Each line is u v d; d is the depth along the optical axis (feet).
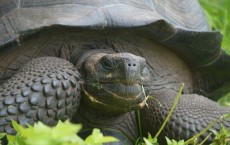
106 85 30.68
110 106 31.14
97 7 32.19
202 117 32.78
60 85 29.81
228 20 61.26
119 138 33.42
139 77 30.07
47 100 29.43
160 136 33.65
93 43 33.45
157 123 33.55
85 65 32.01
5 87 29.78
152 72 35.42
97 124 32.81
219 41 36.04
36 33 30.66
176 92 36.29
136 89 30.07
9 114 28.84
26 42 31.63
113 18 31.73
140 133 33.65
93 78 31.09
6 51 30.71
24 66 31.14
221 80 40.42
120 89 30.09
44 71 30.22
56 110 29.76
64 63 31.27
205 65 38.34
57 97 29.63
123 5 33.01
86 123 32.76
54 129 19.43
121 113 32.01
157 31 33.30
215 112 33.09
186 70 38.75
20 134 23.62
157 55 35.70
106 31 32.68
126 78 29.73
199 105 33.53
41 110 29.32
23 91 29.30
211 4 62.90
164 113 33.40
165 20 32.58
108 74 30.48
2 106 28.96
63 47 32.89
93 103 31.42
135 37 34.14
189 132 32.48
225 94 43.70
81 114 32.42
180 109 33.30
